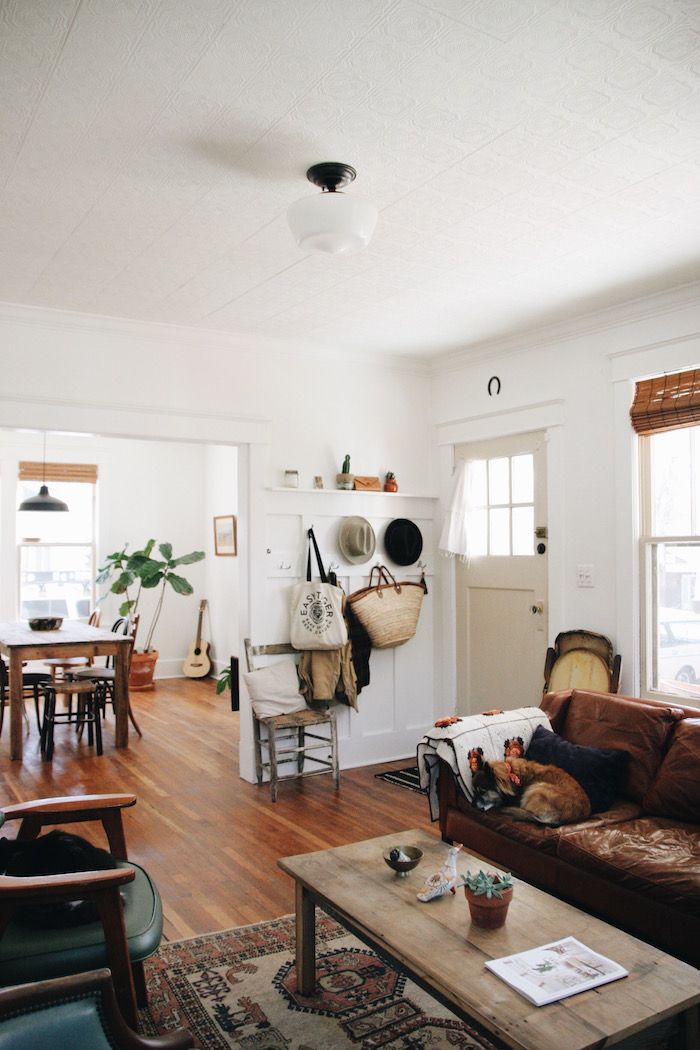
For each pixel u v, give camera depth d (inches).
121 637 223.0
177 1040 56.4
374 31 75.0
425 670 211.8
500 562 193.6
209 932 110.2
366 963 103.0
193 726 245.3
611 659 159.3
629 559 158.9
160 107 88.4
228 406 184.5
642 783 120.4
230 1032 87.6
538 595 182.4
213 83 83.6
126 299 157.9
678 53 78.8
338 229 98.7
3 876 78.3
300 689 186.4
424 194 111.7
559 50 78.2
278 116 90.4
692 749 116.1
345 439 202.1
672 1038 70.1
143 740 227.6
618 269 142.3
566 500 174.1
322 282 148.7
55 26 74.2
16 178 105.9
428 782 130.7
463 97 86.7
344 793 175.5
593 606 166.9
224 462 328.5
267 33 75.3
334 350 199.5
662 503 156.3
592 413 168.4
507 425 189.9
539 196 112.4
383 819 157.5
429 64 80.4
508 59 79.7
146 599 334.0
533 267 141.1
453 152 99.4
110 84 83.8
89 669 240.1
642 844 102.8
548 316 171.0
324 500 197.0
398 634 198.1
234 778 187.5
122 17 73.1
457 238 127.6
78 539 322.3
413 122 91.9
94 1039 50.4
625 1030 62.8
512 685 189.6
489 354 194.7
